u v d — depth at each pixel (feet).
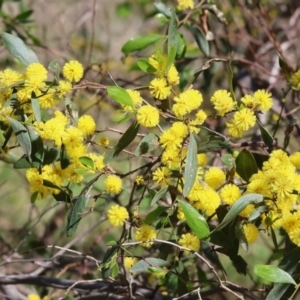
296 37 3.02
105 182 1.90
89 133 1.92
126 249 2.05
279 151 1.89
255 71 2.82
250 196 1.82
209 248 2.27
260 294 2.38
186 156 1.85
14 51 2.01
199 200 1.89
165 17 2.46
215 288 2.14
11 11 3.20
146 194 2.28
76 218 1.95
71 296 2.64
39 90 1.89
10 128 1.94
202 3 2.39
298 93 2.46
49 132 1.87
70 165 1.93
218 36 2.79
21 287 2.72
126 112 1.90
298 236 1.82
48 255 2.86
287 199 1.83
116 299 2.19
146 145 1.90
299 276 1.91
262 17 2.86
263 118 2.71
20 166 1.95
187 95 1.85
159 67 1.93
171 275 2.18
